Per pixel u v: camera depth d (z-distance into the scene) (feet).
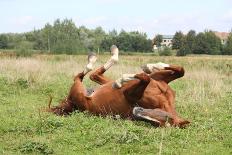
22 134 26.81
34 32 210.38
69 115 32.14
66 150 23.61
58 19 204.85
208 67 89.51
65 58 112.27
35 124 28.27
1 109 35.12
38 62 78.43
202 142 25.34
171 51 182.19
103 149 23.68
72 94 32.14
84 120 29.19
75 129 27.45
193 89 45.09
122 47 196.75
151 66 30.76
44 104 39.32
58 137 25.73
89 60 33.09
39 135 26.58
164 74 30.27
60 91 46.98
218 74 69.31
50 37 193.98
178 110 35.22
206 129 27.94
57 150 23.53
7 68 65.26
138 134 25.61
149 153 23.09
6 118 30.73
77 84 32.19
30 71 59.36
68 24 203.10
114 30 208.44
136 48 197.06
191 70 77.77
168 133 26.22
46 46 192.13
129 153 23.09
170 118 27.96
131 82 29.04
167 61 119.65
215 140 25.77
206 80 57.62
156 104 29.19
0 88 46.91
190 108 35.91
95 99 30.91
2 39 198.18
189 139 25.52
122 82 29.50
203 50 188.85
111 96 30.19
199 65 98.12
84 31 221.25
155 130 27.07
